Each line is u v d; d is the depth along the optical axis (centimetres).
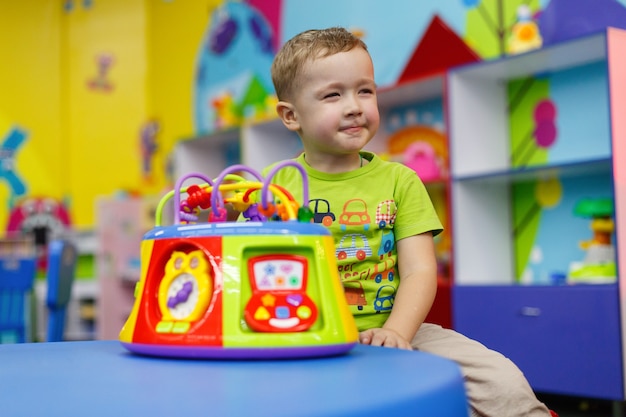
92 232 472
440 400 50
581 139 256
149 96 457
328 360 65
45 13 490
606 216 239
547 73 266
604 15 246
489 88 273
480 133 270
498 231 272
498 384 101
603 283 217
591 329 216
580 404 236
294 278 69
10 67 491
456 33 287
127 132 468
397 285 110
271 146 349
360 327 108
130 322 73
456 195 263
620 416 212
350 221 111
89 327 458
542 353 228
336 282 71
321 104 106
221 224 71
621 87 221
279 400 46
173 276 71
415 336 112
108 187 473
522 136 273
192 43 427
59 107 486
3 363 66
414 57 301
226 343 65
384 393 48
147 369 61
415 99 301
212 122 414
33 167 487
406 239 110
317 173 116
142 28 460
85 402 46
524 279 272
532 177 261
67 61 486
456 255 261
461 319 251
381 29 314
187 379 55
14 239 465
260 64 379
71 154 483
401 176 114
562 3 257
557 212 263
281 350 65
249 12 386
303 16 352
